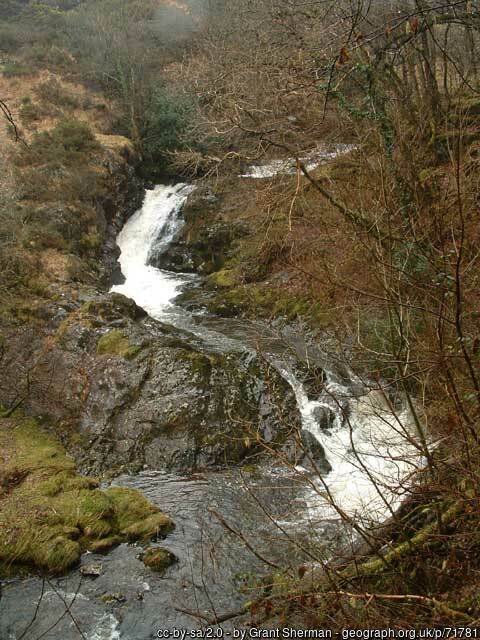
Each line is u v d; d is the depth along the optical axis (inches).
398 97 355.6
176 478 366.3
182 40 1063.6
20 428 414.3
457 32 473.1
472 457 169.8
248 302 573.3
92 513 318.7
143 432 393.1
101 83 1045.8
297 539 242.8
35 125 881.5
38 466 365.7
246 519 311.9
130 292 661.3
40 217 653.3
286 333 504.1
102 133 928.3
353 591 181.6
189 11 1167.0
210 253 698.8
